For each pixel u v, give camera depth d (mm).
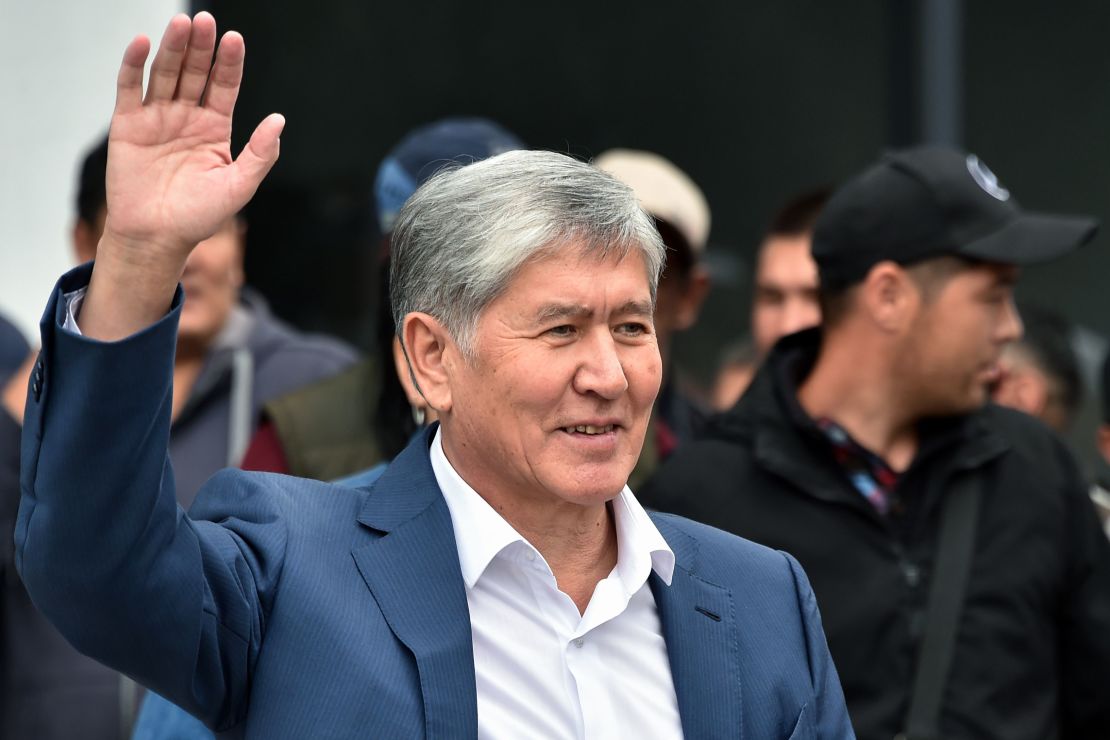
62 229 15727
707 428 10336
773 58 19984
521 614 6402
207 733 7086
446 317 6270
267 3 18062
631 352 6219
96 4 15781
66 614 5629
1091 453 17125
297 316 18141
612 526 6723
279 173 18156
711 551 6926
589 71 19344
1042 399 13719
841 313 10266
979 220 10102
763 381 10219
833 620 9539
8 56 15625
